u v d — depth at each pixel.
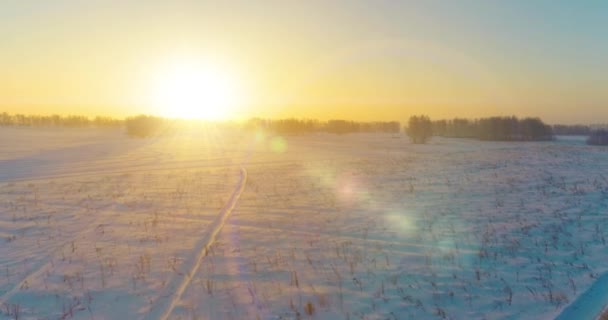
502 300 5.24
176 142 73.06
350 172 21.42
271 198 13.66
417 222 9.36
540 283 5.67
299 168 25.47
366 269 6.54
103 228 9.91
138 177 22.05
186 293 5.87
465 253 7.07
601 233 7.66
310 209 11.48
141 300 5.70
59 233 9.53
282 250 7.68
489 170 18.61
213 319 5.06
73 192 16.36
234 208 12.09
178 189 16.77
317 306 5.30
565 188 12.65
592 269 6.00
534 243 7.36
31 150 49.50
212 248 7.96
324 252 7.48
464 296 5.42
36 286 6.30
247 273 6.56
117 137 92.81
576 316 4.70
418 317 4.92
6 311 5.46
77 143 67.38
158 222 10.44
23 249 8.30
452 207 10.78
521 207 10.27
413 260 6.86
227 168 27.11
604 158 24.11
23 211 12.28
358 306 5.27
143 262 7.26
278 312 5.18
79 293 6.00
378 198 12.79
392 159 31.00
